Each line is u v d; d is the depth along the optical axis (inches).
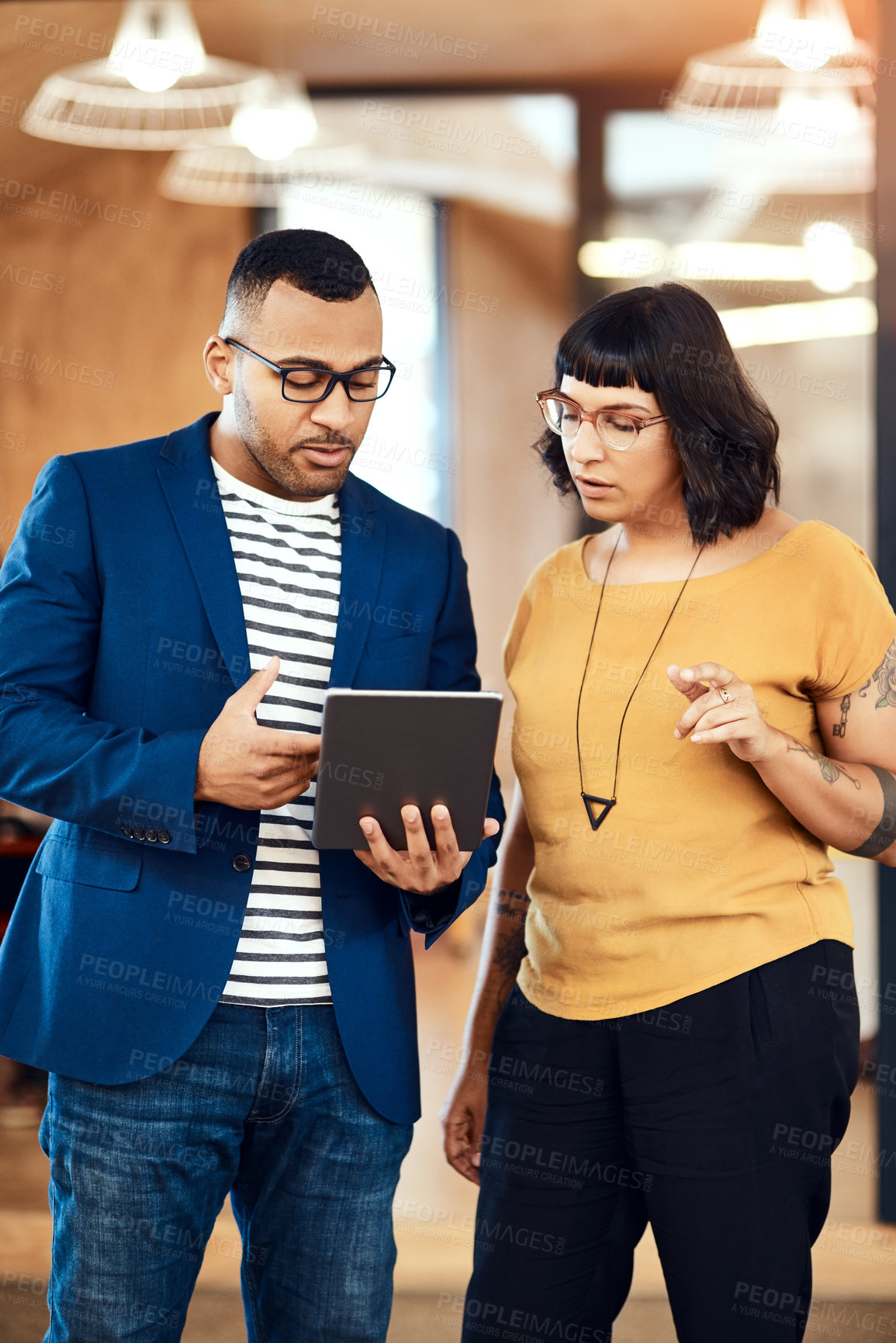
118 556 64.5
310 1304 66.4
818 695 63.3
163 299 250.7
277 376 61.8
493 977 73.6
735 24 198.1
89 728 61.7
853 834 61.3
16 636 63.3
